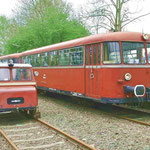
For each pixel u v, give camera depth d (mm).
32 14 34156
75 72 12195
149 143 6789
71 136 7246
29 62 19078
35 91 9773
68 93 12961
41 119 9930
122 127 8578
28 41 28938
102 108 12391
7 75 9773
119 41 10070
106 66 10000
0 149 6500
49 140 7207
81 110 11914
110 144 6777
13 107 9320
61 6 31391
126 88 9789
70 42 12820
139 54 10414
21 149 6445
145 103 11820
